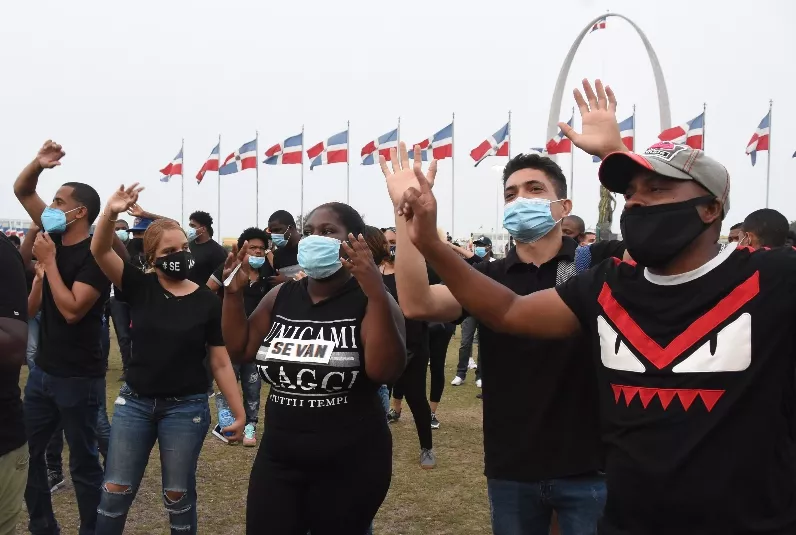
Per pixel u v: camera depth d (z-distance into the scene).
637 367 1.65
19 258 2.38
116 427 3.29
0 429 2.43
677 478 1.54
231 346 2.87
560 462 2.39
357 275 2.53
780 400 1.54
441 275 1.95
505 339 2.51
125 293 3.46
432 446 6.11
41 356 3.78
